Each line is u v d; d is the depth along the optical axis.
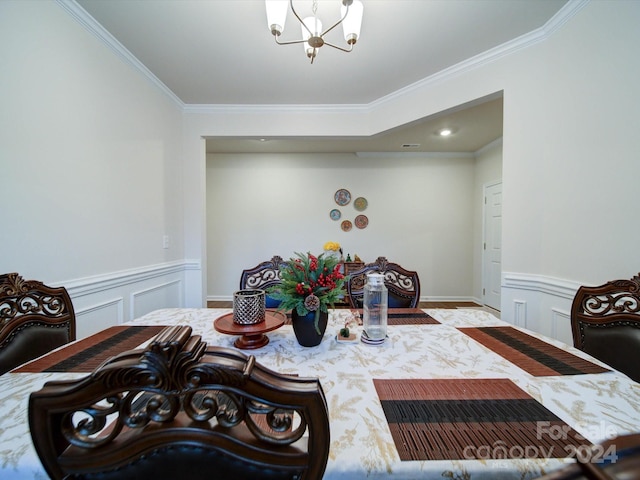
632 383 0.71
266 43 1.82
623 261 1.31
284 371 0.79
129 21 1.62
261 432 0.37
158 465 0.36
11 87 1.21
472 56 1.96
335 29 1.69
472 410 0.59
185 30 1.70
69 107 1.49
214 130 2.71
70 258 1.50
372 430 0.53
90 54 1.62
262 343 0.97
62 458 0.35
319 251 4.31
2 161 1.18
